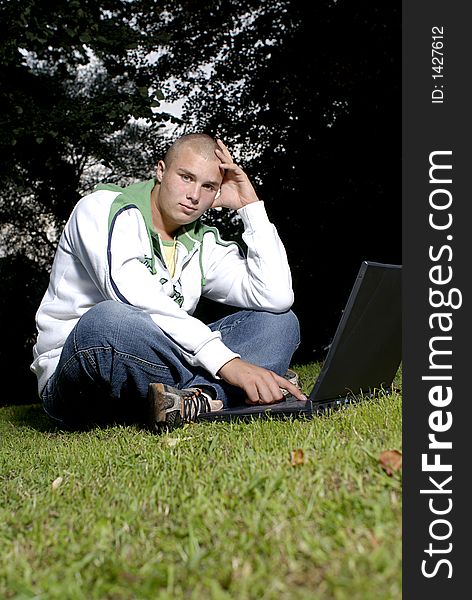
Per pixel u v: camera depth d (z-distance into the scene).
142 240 3.62
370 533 1.46
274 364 3.79
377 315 3.14
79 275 3.74
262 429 2.79
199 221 3.96
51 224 19.69
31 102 11.37
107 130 11.68
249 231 3.87
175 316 3.39
